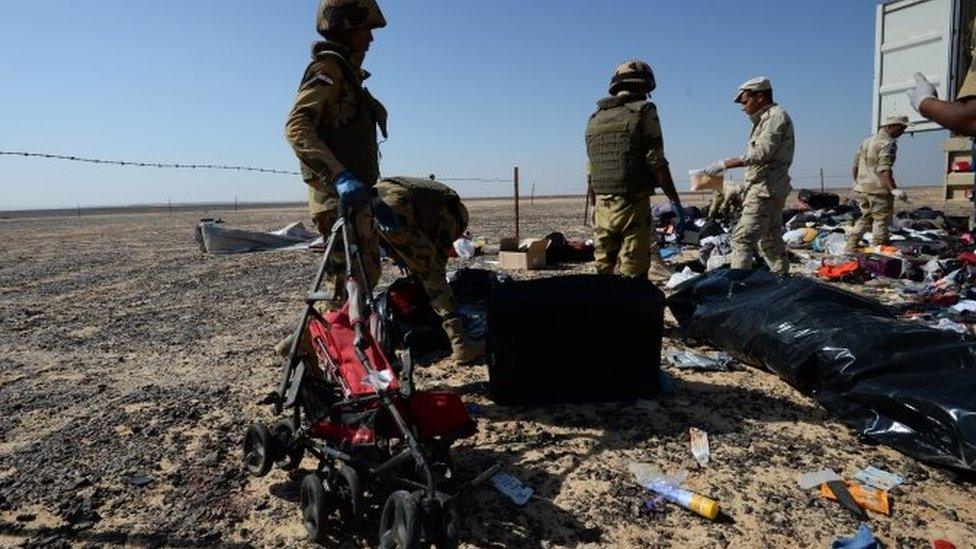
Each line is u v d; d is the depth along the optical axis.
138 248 16.22
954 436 3.19
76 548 2.69
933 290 7.28
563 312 3.99
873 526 2.79
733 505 2.98
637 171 5.06
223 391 4.53
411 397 2.76
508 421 3.93
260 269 10.88
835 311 4.24
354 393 2.78
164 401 4.34
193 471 3.32
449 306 4.71
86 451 3.57
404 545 2.24
